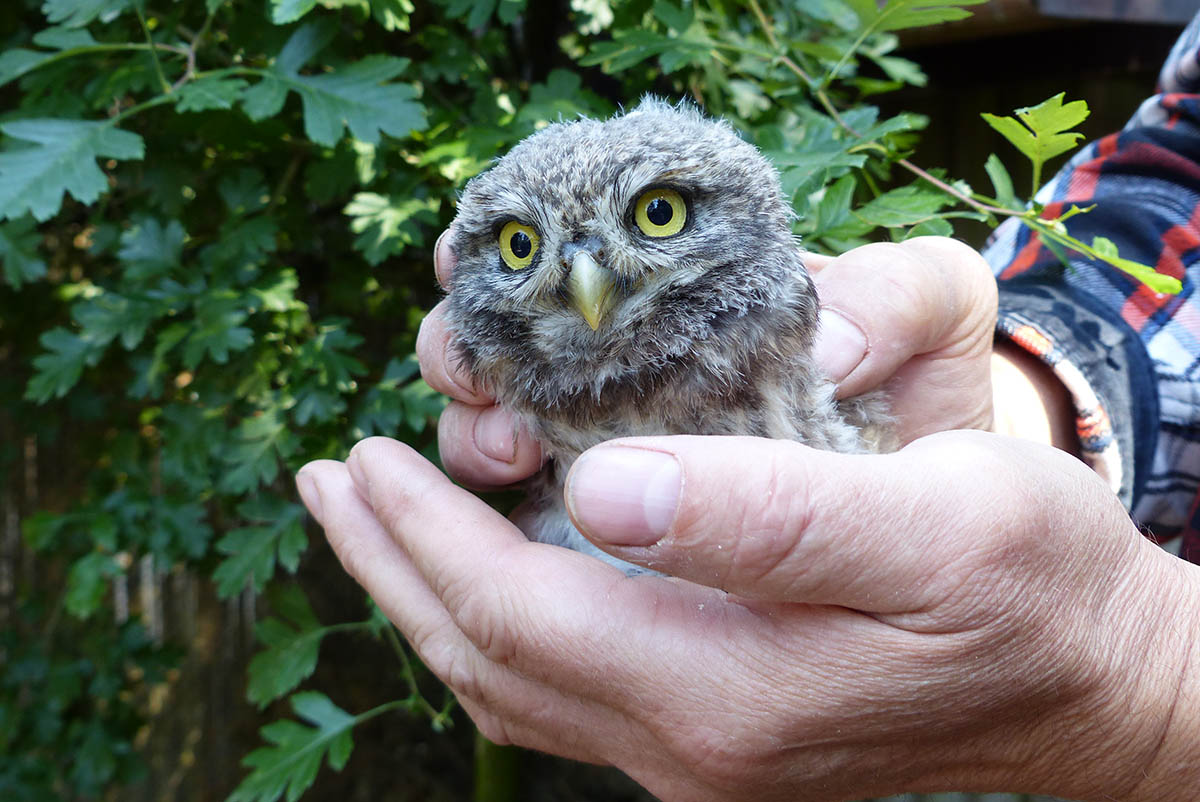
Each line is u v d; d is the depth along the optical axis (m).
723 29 0.31
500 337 0.24
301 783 0.28
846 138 0.25
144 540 0.34
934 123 0.54
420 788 0.57
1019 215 0.22
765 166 0.24
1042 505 0.18
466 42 0.32
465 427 0.25
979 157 0.53
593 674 0.20
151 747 0.61
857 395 0.24
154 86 0.28
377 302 0.39
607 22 0.31
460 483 0.26
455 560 0.21
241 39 0.29
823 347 0.23
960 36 0.48
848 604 0.19
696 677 0.20
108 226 0.31
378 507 0.22
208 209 0.34
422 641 0.23
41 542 0.35
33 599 0.49
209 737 0.60
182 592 0.59
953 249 0.24
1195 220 0.27
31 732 0.47
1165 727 0.20
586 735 0.23
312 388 0.29
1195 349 0.26
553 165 0.23
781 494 0.18
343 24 0.32
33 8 0.33
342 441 0.30
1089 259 0.27
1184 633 0.20
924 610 0.18
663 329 0.23
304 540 0.29
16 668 0.48
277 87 0.26
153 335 0.32
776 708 0.20
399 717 0.58
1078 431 0.25
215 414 0.31
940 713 0.20
